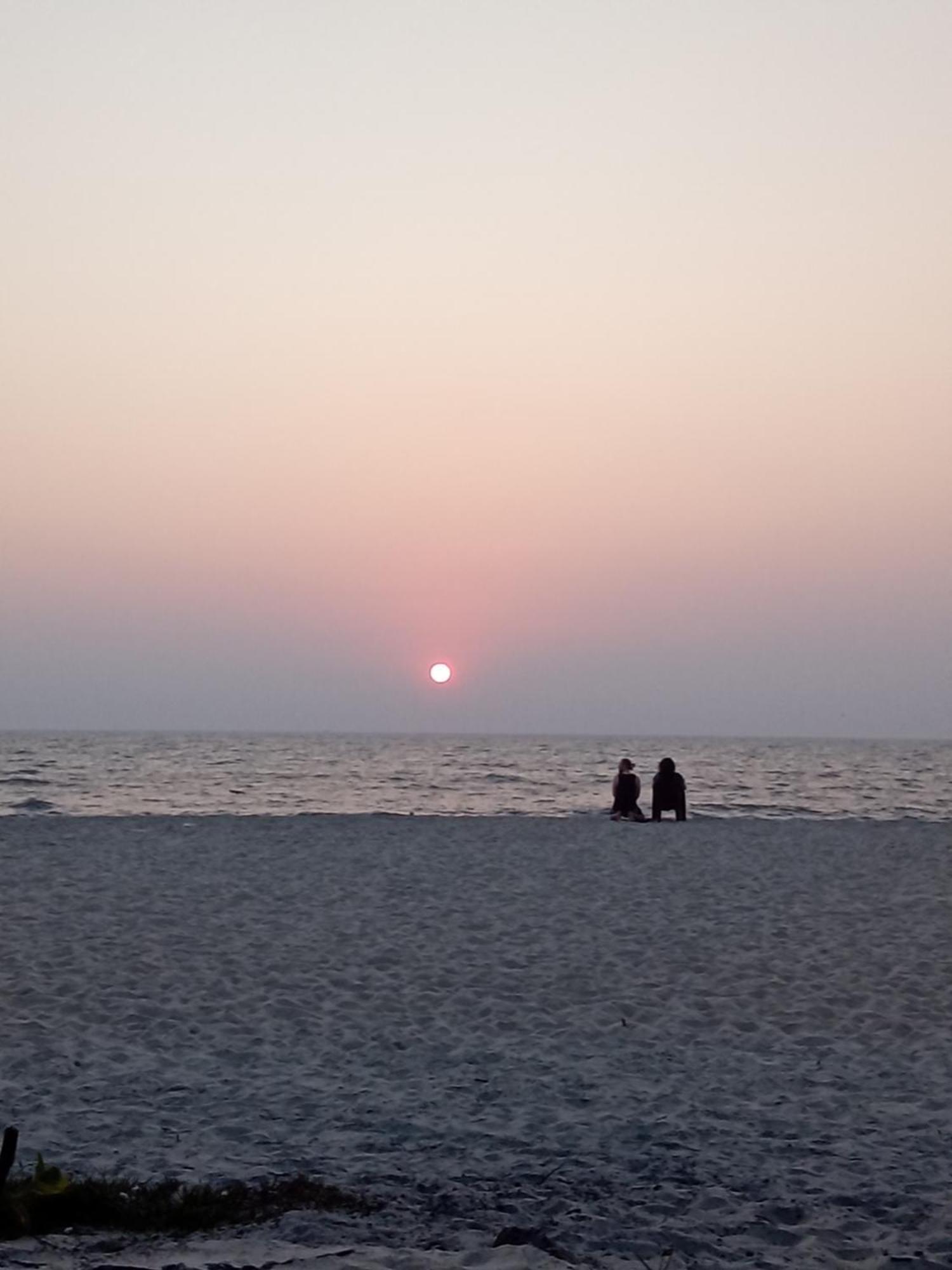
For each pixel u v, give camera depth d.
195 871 17.00
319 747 110.00
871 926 13.64
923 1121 7.68
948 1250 5.52
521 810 38.12
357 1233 5.52
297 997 10.55
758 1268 5.21
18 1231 5.26
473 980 11.16
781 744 169.25
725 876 16.97
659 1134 7.36
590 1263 5.25
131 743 122.69
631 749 114.50
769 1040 9.54
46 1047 9.03
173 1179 6.35
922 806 40.41
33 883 15.77
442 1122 7.56
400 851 19.12
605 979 11.30
